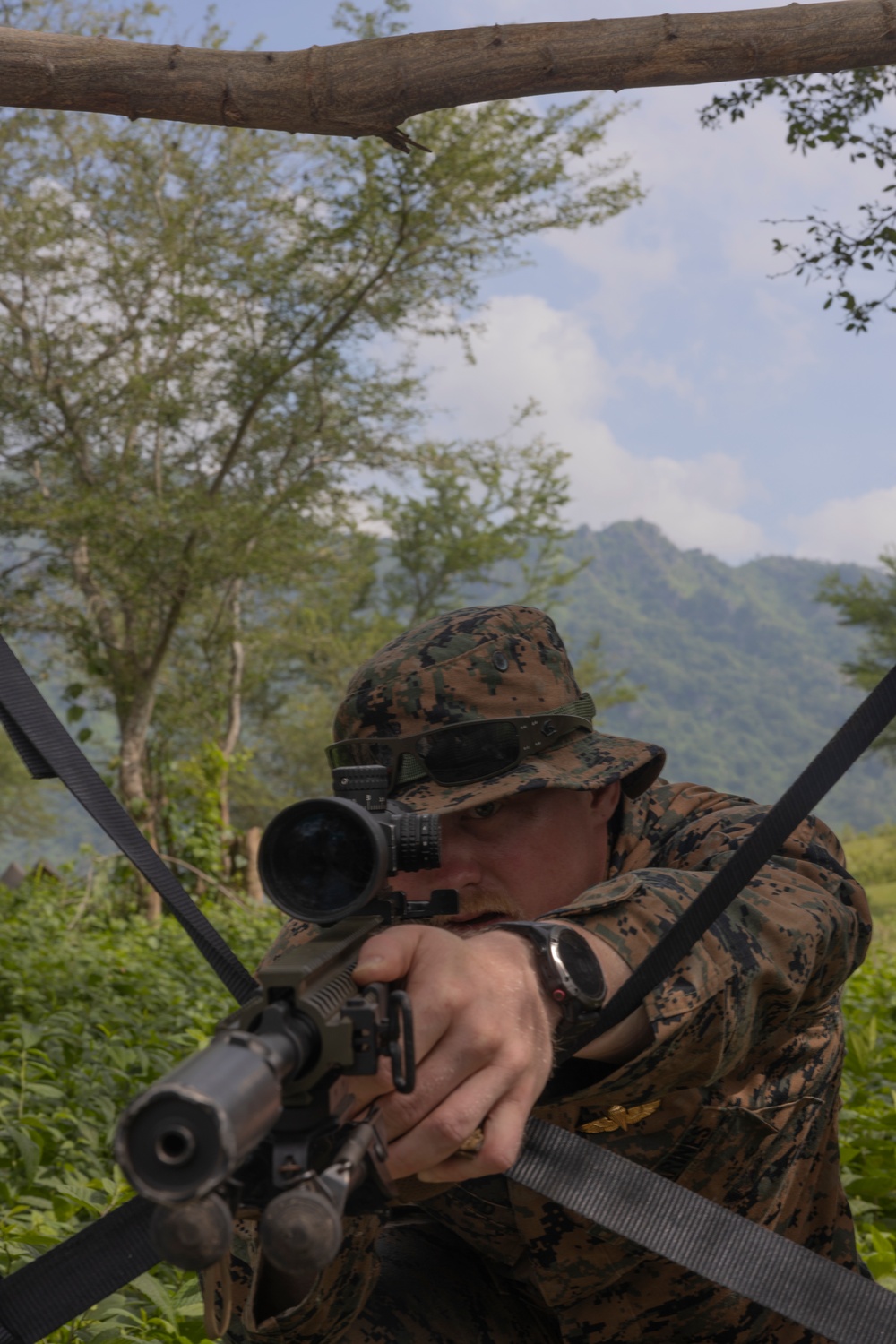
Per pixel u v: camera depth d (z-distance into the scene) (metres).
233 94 2.45
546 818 1.83
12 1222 3.02
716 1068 1.34
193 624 19.94
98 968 8.12
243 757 17.36
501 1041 0.96
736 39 2.40
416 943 0.97
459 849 1.80
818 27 2.42
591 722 1.99
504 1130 0.97
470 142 15.74
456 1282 1.84
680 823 1.96
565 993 1.06
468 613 1.98
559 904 1.84
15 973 7.49
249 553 17.02
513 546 27.95
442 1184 1.07
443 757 1.80
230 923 13.84
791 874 1.60
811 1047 1.66
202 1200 0.71
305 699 36.75
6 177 16.20
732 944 1.34
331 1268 1.44
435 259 16.77
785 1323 1.75
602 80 2.44
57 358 16.89
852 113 5.74
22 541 17.97
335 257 16.80
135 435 18.27
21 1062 4.94
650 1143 1.57
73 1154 3.89
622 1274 1.67
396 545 28.62
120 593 17.05
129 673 17.56
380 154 16.05
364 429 18.59
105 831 1.22
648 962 1.21
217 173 16.58
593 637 39.16
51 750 1.22
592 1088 1.29
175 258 16.20
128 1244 1.11
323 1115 0.82
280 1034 0.78
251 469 18.62
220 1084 0.67
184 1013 6.92
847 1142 4.12
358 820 0.99
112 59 2.42
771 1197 1.69
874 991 7.89
